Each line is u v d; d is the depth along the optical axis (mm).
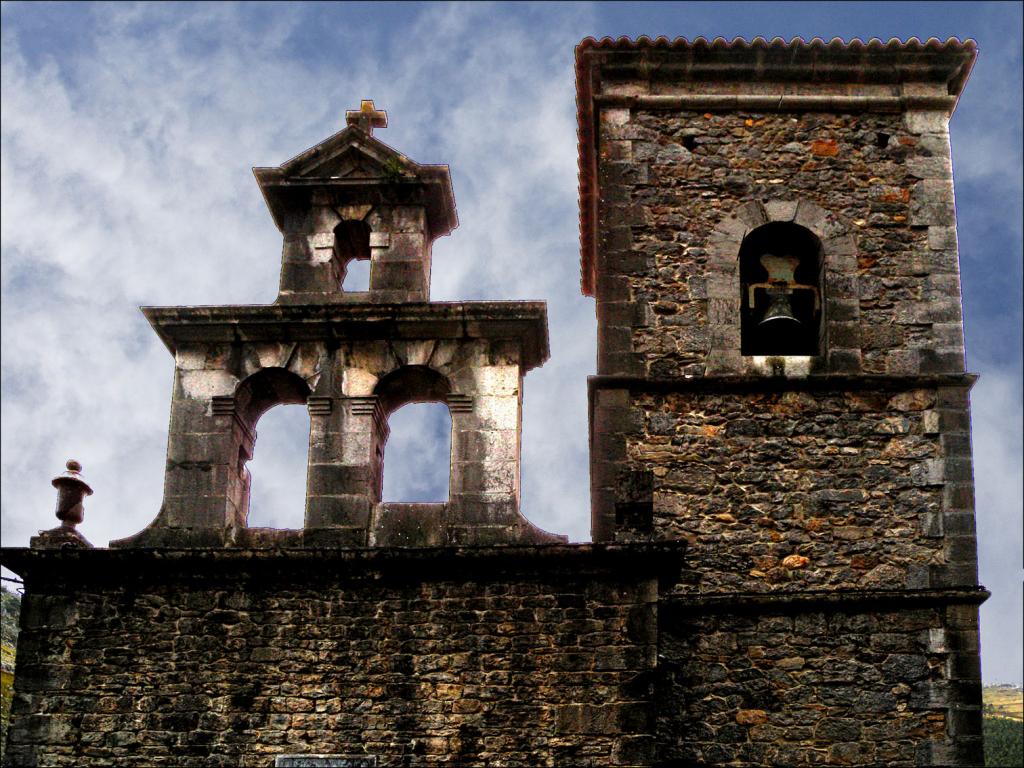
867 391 15984
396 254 15508
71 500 14414
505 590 13523
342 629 13445
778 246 17172
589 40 17656
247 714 13156
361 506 14211
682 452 15734
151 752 13055
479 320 14820
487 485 14227
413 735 13023
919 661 14633
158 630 13500
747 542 15312
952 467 15547
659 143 17375
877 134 17391
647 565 13500
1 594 29234
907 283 16516
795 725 14422
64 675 13344
